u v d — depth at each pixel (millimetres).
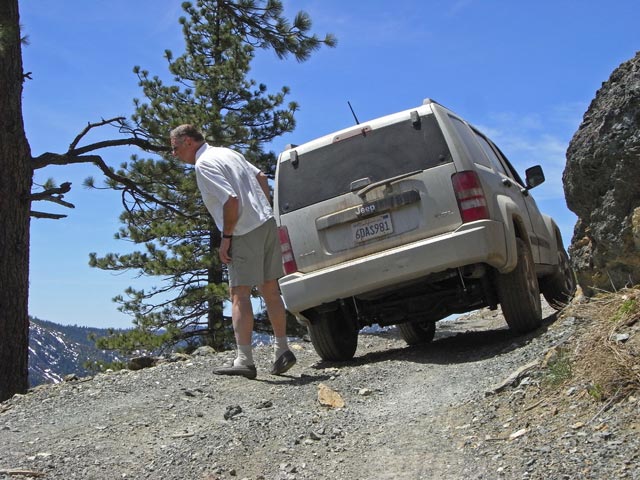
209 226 20641
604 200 4746
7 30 10258
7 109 10570
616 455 3328
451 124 6355
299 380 6176
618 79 4797
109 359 19578
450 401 4773
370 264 6180
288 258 6555
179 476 4016
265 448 4324
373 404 5125
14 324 10344
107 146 12523
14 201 10562
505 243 6176
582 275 5359
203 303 21484
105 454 4531
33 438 5078
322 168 6578
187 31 22219
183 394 5984
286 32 17547
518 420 4062
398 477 3646
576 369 4324
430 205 6129
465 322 11891
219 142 18562
